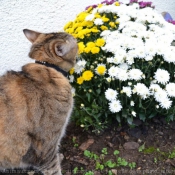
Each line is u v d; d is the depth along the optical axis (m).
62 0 1.40
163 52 1.04
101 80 1.06
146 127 1.15
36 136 0.90
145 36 1.10
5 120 0.87
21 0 1.32
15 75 0.92
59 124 0.93
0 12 1.29
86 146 1.11
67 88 0.95
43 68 0.94
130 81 1.07
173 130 1.14
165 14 1.54
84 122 1.13
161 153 1.07
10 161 0.93
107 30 1.12
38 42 0.98
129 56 1.05
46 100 0.90
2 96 0.88
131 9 1.19
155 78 1.05
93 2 1.49
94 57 1.11
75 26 1.17
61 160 1.07
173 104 1.12
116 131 1.14
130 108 1.09
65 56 0.96
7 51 1.38
